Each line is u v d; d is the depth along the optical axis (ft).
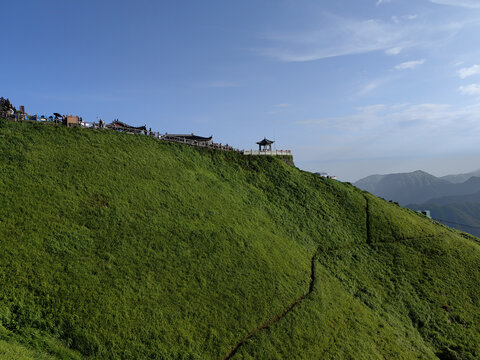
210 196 177.68
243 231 162.40
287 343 116.78
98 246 114.01
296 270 157.28
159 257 122.52
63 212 119.55
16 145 143.02
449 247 222.89
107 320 93.81
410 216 263.29
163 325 101.30
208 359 99.96
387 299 170.71
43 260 99.40
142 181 158.40
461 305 177.37
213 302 117.60
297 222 204.13
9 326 81.15
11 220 106.83
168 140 216.13
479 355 148.05
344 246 201.46
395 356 131.44
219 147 247.91
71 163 147.23
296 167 271.28
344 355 121.70
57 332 85.87
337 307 146.20
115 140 183.11
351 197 252.83
